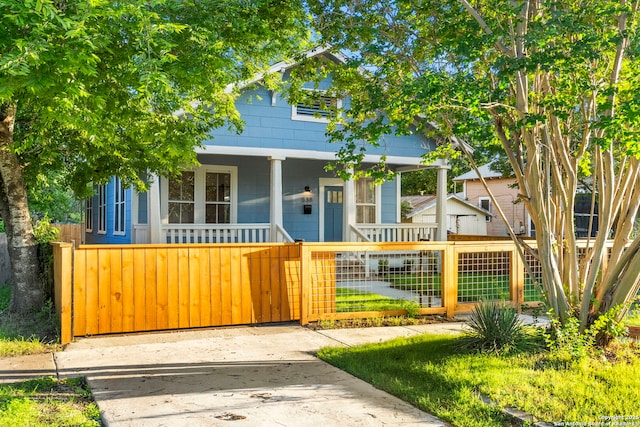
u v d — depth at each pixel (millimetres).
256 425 4070
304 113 13023
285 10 6723
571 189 6312
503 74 5285
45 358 6023
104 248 7219
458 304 8711
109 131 6184
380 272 10906
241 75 8711
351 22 7242
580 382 4973
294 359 6027
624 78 5797
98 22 4637
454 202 24312
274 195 12484
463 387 4828
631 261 6004
